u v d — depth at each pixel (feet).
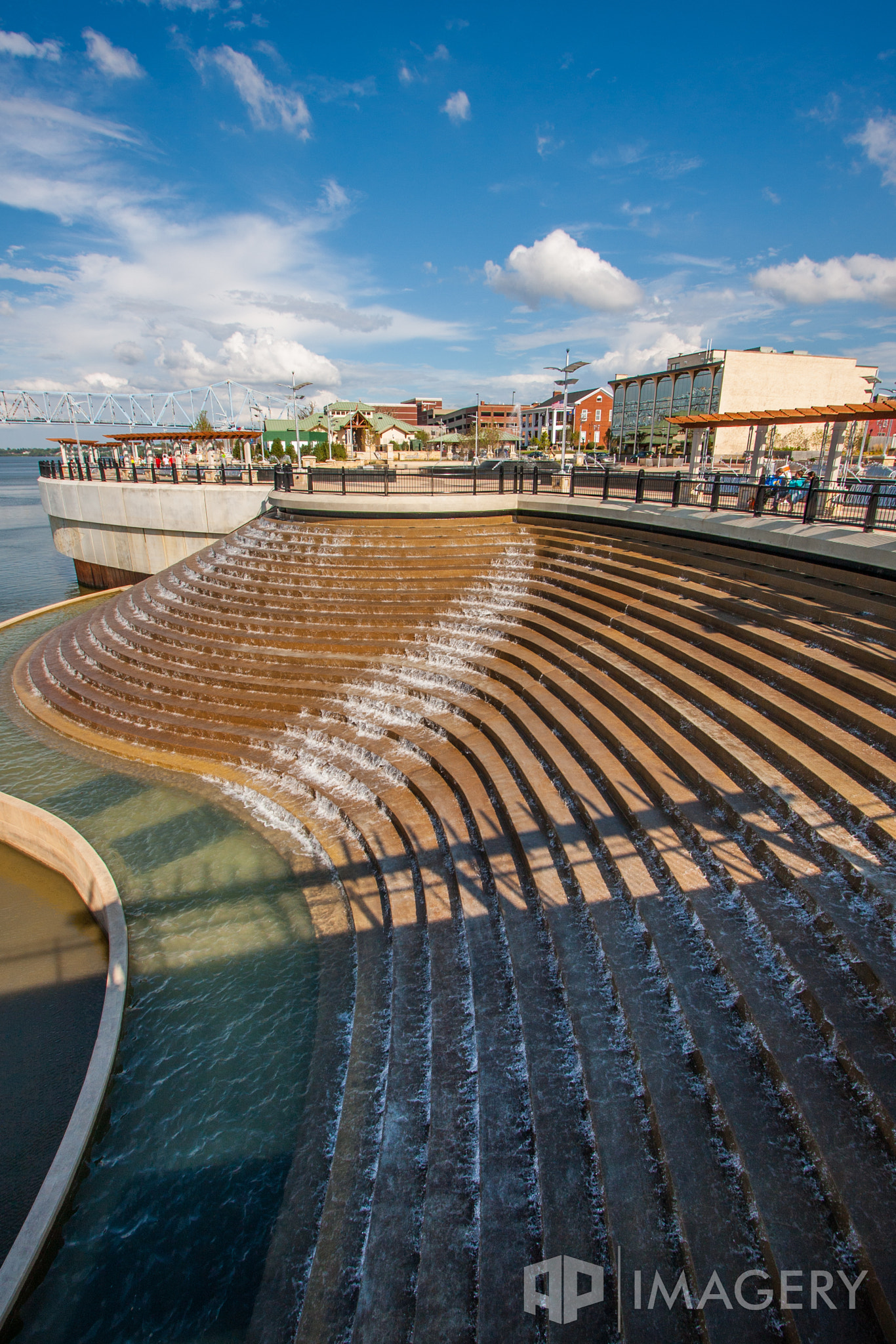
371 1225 14.70
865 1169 11.98
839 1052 13.93
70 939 27.45
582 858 22.39
